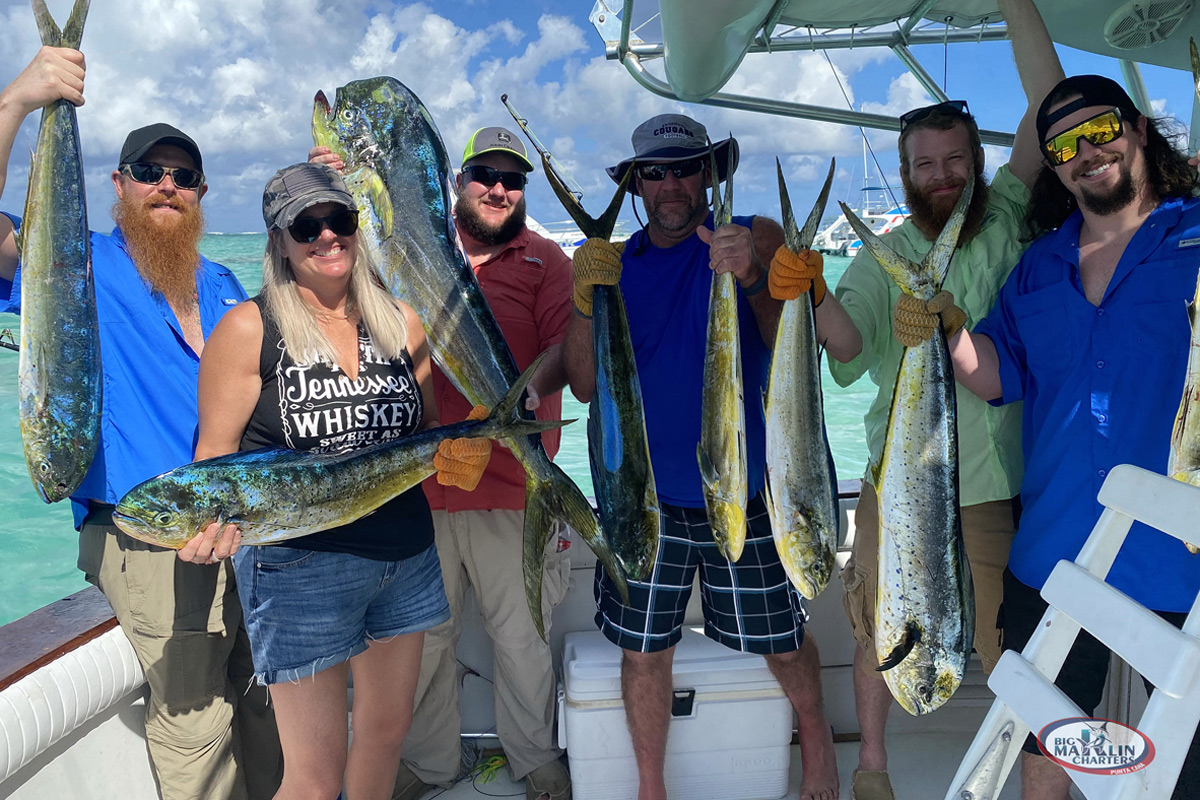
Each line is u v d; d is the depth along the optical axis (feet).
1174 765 3.83
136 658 7.76
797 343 6.28
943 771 9.36
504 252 9.64
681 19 9.14
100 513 7.78
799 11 11.60
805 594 6.51
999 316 7.68
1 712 6.39
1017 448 8.06
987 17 12.00
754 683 8.86
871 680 8.57
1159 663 3.95
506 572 9.13
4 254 7.82
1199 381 5.49
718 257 6.30
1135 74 12.24
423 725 9.32
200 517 5.70
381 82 7.18
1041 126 6.96
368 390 6.68
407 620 7.09
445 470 6.44
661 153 7.77
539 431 6.48
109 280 7.79
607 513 7.00
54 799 7.13
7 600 21.48
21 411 7.21
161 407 7.77
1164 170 6.76
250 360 6.39
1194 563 6.31
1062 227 7.39
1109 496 4.80
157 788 8.18
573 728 8.79
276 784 8.95
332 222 6.25
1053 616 4.87
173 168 7.95
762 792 9.05
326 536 6.49
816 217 6.10
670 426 8.25
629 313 8.34
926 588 6.37
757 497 8.29
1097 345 6.81
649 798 8.50
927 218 8.20
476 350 7.13
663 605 8.40
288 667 6.48
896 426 6.39
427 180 7.11
